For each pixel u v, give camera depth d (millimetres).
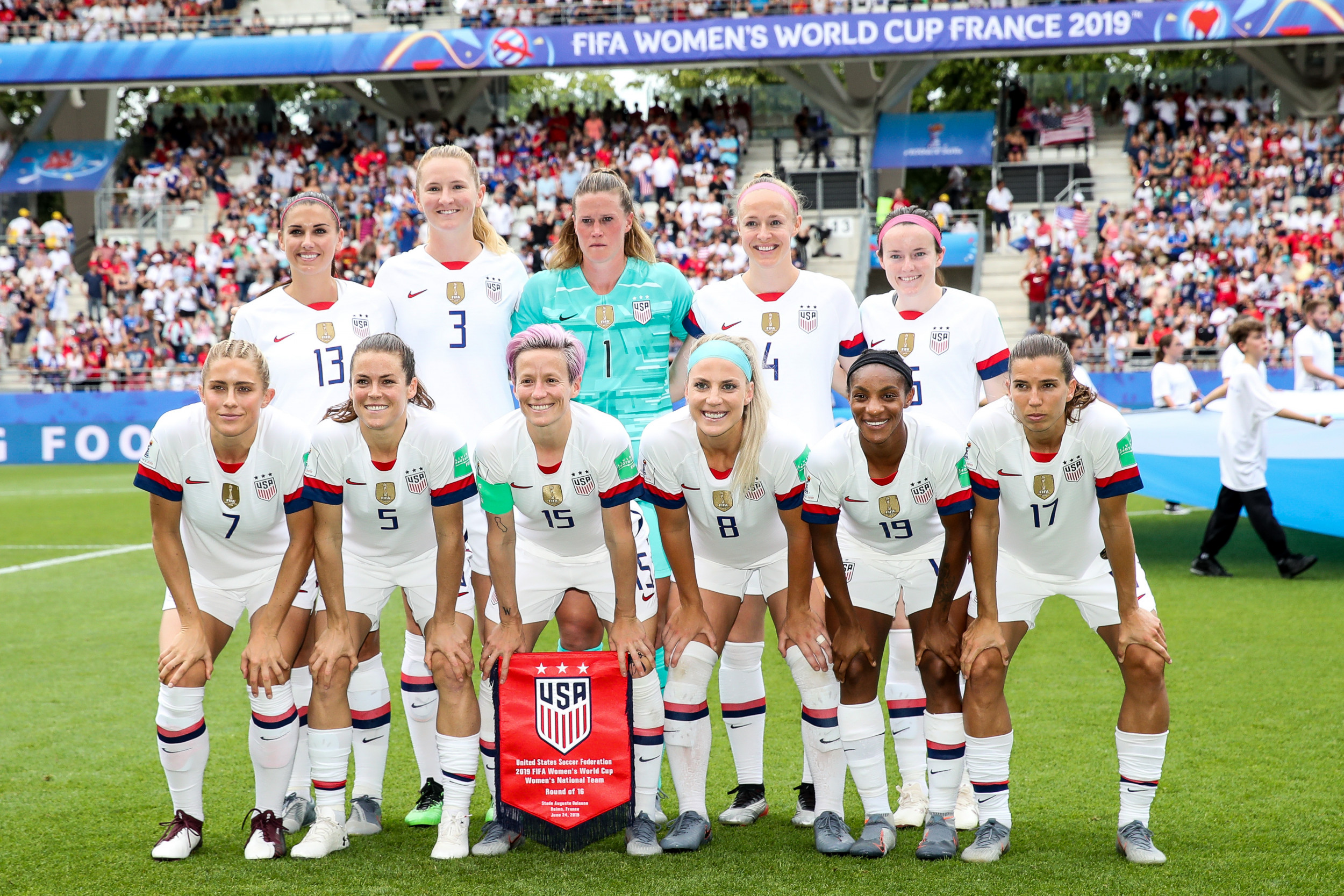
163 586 8656
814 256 20812
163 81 21359
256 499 3617
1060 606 7438
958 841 3658
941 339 4141
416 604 3842
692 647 3645
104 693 5582
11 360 21281
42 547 10680
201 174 23891
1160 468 8891
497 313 4359
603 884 3277
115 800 4090
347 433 3543
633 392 4270
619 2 21422
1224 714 4883
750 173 22828
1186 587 7789
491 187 22547
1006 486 3443
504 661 3623
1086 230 19438
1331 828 3615
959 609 3676
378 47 20766
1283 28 18500
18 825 3840
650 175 21984
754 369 3510
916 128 22531
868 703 3584
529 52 20438
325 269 4246
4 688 5684
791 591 3578
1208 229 19328
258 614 3793
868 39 19672
